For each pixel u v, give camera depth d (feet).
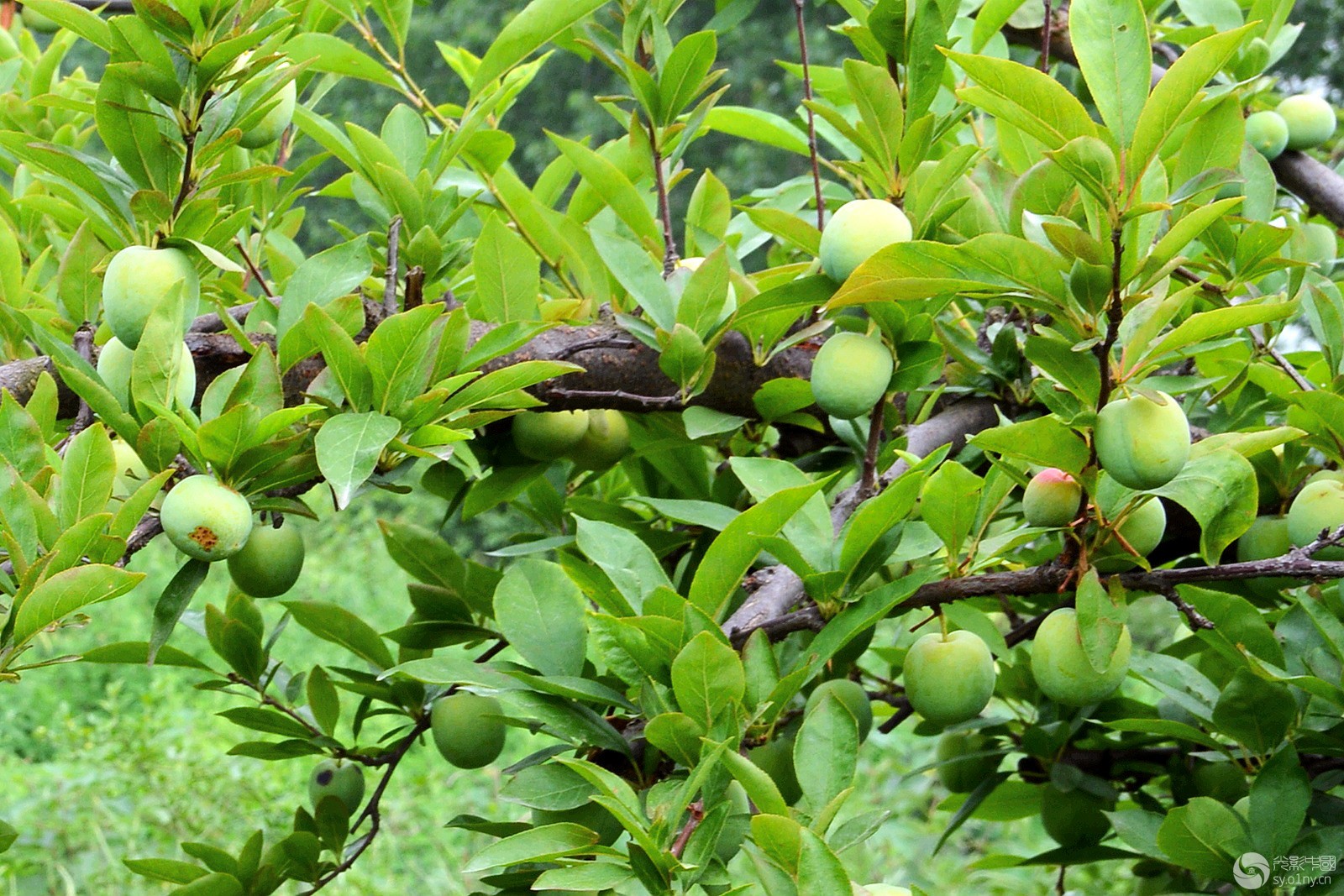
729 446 6.23
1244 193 5.82
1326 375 5.89
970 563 5.37
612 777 4.97
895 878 11.30
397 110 6.18
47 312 5.85
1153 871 6.24
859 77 5.43
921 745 13.67
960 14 6.77
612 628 5.12
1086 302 5.03
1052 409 5.12
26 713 16.44
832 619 5.25
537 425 5.94
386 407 5.16
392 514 25.59
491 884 5.33
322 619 5.93
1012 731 6.39
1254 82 6.47
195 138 5.24
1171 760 6.14
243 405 4.99
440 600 5.98
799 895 4.78
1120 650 5.24
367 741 14.99
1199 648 6.28
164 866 5.84
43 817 11.62
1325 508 5.48
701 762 4.92
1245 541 5.83
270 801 11.93
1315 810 5.63
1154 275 4.98
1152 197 5.03
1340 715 5.49
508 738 15.38
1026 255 5.03
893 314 5.44
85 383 5.01
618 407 5.77
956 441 5.94
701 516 5.52
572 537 5.99
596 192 6.48
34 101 5.32
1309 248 5.85
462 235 6.56
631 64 5.93
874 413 5.50
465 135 5.91
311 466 5.17
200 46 5.18
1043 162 5.54
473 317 5.98
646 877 4.90
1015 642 6.28
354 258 5.45
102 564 4.83
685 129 6.01
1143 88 4.91
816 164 5.80
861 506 5.20
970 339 5.92
